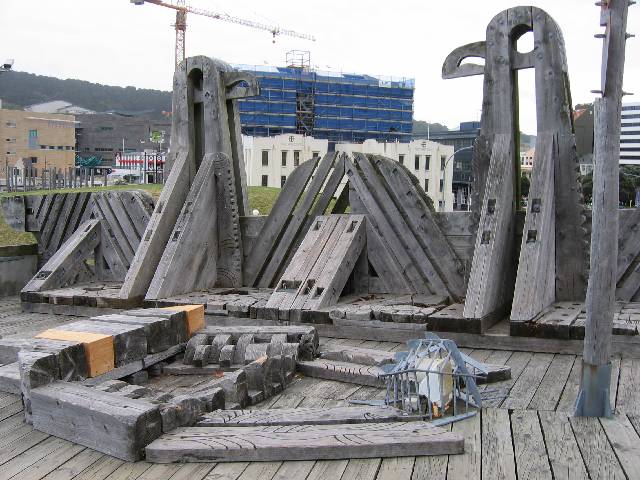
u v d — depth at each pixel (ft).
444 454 14.55
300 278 28.19
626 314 23.80
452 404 17.34
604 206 16.07
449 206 161.48
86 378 18.95
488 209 26.23
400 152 156.56
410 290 29.32
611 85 15.80
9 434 16.58
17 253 38.22
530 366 21.34
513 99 27.45
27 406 17.17
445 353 17.58
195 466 14.48
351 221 29.94
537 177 26.03
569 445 14.89
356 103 263.49
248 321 27.66
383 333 25.27
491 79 27.45
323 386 20.21
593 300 16.37
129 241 36.14
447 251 28.60
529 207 25.61
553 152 26.53
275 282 33.32
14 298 37.06
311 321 26.48
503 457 14.38
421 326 24.63
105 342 19.56
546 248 25.52
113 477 14.08
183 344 22.88
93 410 15.39
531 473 13.64
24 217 39.09
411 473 13.75
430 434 14.89
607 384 16.46
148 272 31.68
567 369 20.89
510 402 17.90
